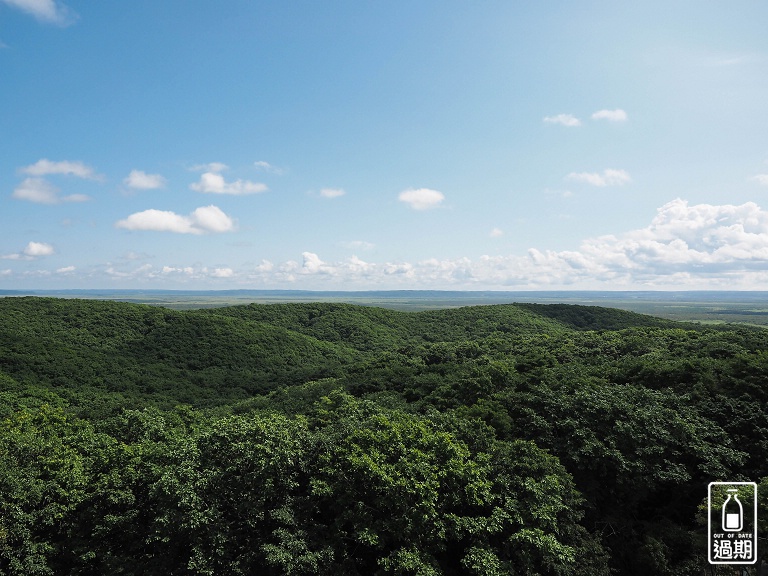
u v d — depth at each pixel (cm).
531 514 1866
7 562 1811
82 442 2592
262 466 1845
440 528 1841
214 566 1738
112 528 1972
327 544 1822
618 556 2183
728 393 2797
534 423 2600
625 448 2308
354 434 2114
